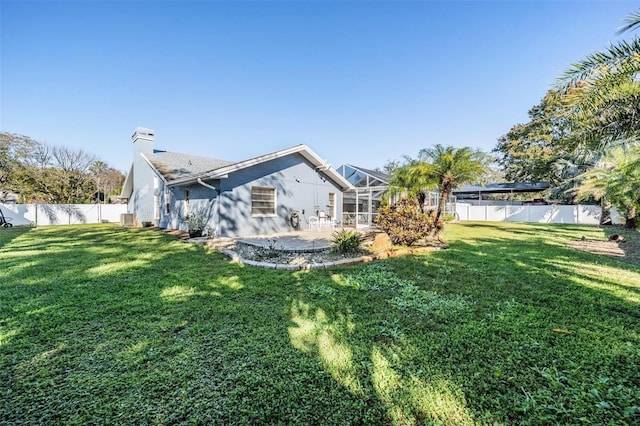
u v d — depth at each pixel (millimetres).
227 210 11211
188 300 4000
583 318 3398
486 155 10625
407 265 6160
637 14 4602
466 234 12430
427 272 5562
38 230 14078
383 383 2201
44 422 1826
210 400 2012
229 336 2949
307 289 4508
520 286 4668
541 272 5547
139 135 17500
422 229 8422
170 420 1834
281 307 3760
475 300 4031
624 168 9477
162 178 13422
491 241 10078
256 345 2762
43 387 2146
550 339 2885
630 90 5082
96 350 2670
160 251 8086
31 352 2631
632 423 1797
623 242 9773
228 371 2344
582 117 5746
